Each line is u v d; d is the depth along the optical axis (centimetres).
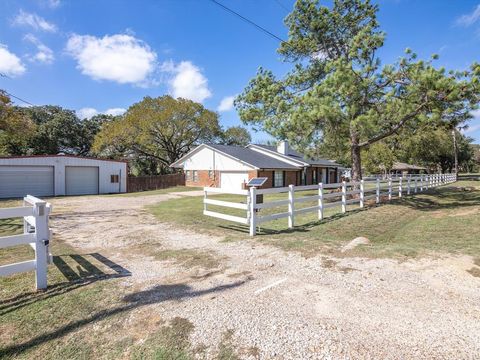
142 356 272
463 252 535
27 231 588
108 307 361
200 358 266
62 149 4312
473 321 310
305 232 797
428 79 1084
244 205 777
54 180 2278
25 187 2162
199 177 3092
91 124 4597
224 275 458
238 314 335
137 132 3659
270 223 937
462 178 4150
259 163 2669
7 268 391
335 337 287
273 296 378
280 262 510
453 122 1345
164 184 3105
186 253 584
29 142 3819
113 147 3869
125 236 760
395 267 465
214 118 4084
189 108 3853
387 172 4522
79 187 2419
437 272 441
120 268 504
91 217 1105
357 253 541
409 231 859
